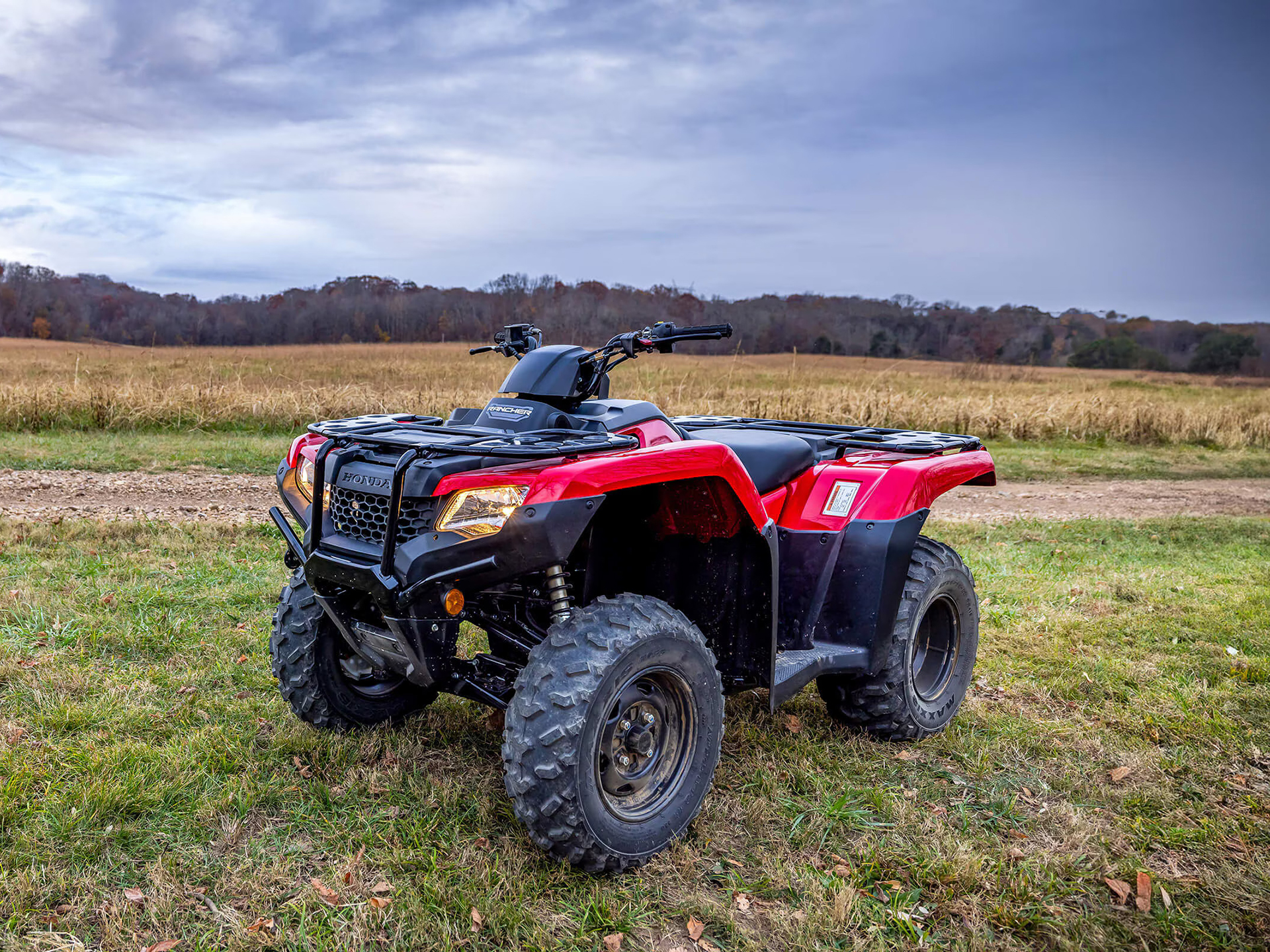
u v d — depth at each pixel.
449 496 2.42
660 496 3.01
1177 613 5.58
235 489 9.13
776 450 3.52
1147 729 3.84
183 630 4.53
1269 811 3.16
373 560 2.55
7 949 2.21
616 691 2.56
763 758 3.46
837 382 23.86
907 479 3.51
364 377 22.27
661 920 2.49
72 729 3.40
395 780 3.12
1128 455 15.38
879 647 3.46
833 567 3.47
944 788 3.30
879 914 2.53
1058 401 18.11
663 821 2.74
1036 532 8.73
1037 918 2.53
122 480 9.31
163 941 2.28
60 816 2.75
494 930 2.38
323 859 2.68
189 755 3.20
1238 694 4.23
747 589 3.16
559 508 2.42
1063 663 4.64
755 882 2.66
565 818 2.47
